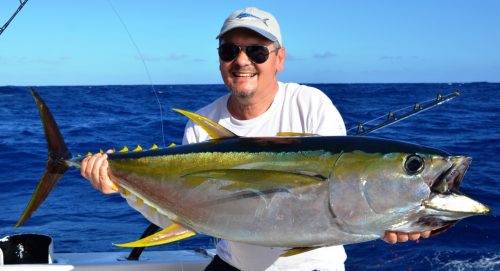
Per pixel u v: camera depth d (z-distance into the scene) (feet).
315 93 10.90
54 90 158.92
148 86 212.23
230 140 8.73
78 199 26.00
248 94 10.62
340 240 8.23
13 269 12.56
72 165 9.77
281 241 8.38
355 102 91.56
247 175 8.36
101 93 133.28
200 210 8.73
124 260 13.67
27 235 13.58
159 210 9.21
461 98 107.45
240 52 10.46
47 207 24.73
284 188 8.16
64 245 19.90
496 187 26.96
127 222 22.68
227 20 10.62
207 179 8.62
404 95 117.80
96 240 20.49
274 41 10.57
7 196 27.32
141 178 9.16
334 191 8.01
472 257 18.15
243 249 10.73
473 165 33.12
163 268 13.42
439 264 17.58
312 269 10.36
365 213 7.98
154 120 61.16
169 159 8.96
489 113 71.36
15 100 106.11
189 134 11.85
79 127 54.90
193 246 20.13
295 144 8.36
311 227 8.18
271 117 10.93
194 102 93.40
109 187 9.47
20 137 48.39
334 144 8.21
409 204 7.87
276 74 10.96
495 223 21.09
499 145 42.11
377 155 7.95
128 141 46.52
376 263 17.88
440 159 7.83
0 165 34.81
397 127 54.13
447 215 7.84
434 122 58.70
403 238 8.18
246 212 8.40
